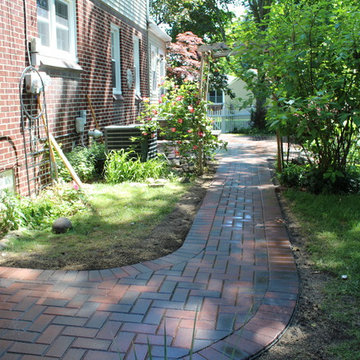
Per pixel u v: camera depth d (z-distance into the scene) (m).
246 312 2.89
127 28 12.09
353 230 4.55
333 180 5.82
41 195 6.05
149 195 6.21
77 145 8.23
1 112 5.47
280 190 6.66
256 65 6.53
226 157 10.90
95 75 9.28
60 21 7.80
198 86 8.16
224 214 5.30
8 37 5.64
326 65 5.74
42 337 2.60
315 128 5.66
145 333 2.63
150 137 8.25
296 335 2.66
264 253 3.99
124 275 3.50
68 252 4.04
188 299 3.08
